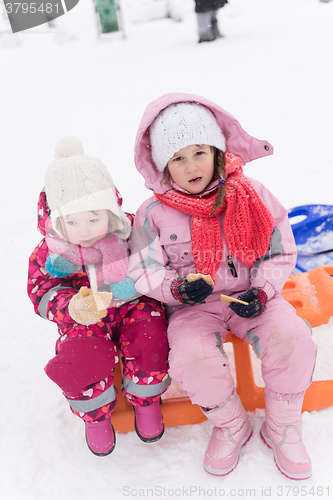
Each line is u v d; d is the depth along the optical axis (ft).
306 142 12.39
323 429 4.89
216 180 5.03
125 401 5.24
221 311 5.04
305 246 7.64
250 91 16.88
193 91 17.95
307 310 5.61
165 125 4.73
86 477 4.81
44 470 4.93
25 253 9.71
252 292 4.73
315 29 24.40
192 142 4.65
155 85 19.57
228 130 5.24
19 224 10.91
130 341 4.73
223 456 4.53
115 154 13.51
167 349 4.75
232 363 6.00
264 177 10.99
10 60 29.30
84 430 5.36
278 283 4.95
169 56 24.04
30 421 5.56
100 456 4.85
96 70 23.89
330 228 7.65
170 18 34.27
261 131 13.52
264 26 27.17
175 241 5.05
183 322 4.86
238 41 24.72
